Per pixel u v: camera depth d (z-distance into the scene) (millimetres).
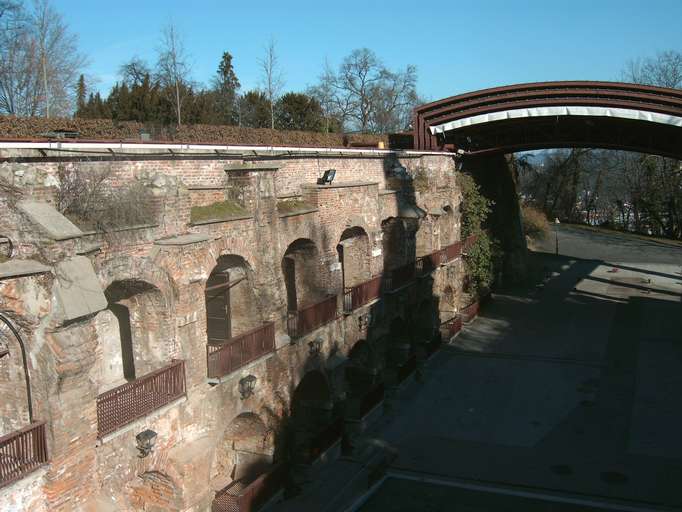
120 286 14336
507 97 37844
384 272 26469
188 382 15203
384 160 27609
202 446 15453
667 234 70812
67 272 11719
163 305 14664
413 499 19797
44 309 11531
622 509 19031
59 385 11758
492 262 43562
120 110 27406
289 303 22078
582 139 41719
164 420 14602
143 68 43500
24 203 11617
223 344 16344
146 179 14531
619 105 35312
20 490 11406
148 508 15414
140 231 13883
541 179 80125
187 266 14891
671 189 68750
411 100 77438
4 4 32062
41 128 18797
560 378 29750
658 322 38312
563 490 20172
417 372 29766
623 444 23203
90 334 12227
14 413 12312
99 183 13062
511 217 49281
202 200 16469
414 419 25750
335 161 23578
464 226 39062
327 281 21578
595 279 49625
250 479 19125
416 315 30578
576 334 36344
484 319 39469
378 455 22766
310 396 22609
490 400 27422
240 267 17969
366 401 24891
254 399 17891
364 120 75125
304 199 20984
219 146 17891
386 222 28375
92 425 12539
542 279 49906
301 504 19375
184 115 30594
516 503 19484
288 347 19391
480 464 21984
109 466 13211
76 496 12266
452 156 36219
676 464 21594
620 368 30828
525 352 33469
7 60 34469
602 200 86438
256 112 46844
